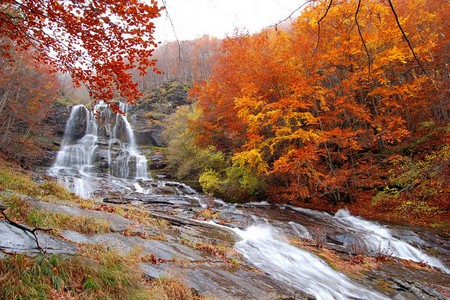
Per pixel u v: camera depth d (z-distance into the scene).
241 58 16.20
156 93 43.78
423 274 8.05
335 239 10.49
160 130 37.25
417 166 12.54
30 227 4.96
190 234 8.33
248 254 7.68
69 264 3.63
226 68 17.64
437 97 14.09
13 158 24.66
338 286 6.66
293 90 14.02
